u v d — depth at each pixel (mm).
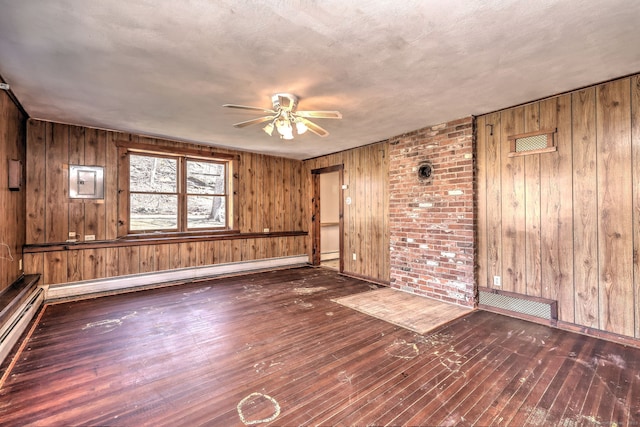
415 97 2934
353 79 2523
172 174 4879
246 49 2045
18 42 1940
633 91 2510
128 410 1734
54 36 1875
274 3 1575
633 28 1825
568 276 2869
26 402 1792
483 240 3480
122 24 1756
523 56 2170
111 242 4168
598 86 2682
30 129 3646
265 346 2543
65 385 1971
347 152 5395
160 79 2518
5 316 2369
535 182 3080
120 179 4285
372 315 3283
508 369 2170
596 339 2654
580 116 2787
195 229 5086
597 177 2699
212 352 2436
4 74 2424
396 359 2322
